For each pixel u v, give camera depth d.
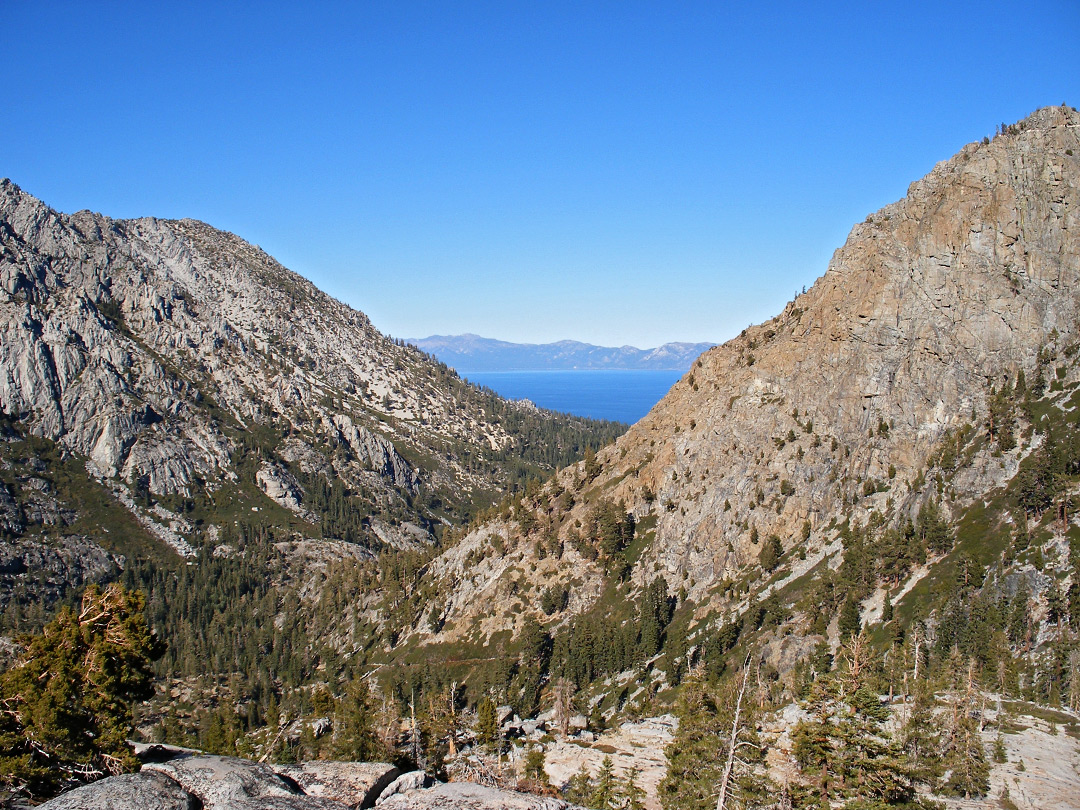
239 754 103.25
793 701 94.56
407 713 122.38
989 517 123.81
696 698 59.59
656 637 146.12
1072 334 143.00
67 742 39.28
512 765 85.50
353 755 85.62
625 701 133.38
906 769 48.53
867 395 158.50
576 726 107.06
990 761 70.38
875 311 162.12
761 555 151.00
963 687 78.81
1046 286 148.12
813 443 162.62
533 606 182.00
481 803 30.08
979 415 143.50
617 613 165.38
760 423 175.62
